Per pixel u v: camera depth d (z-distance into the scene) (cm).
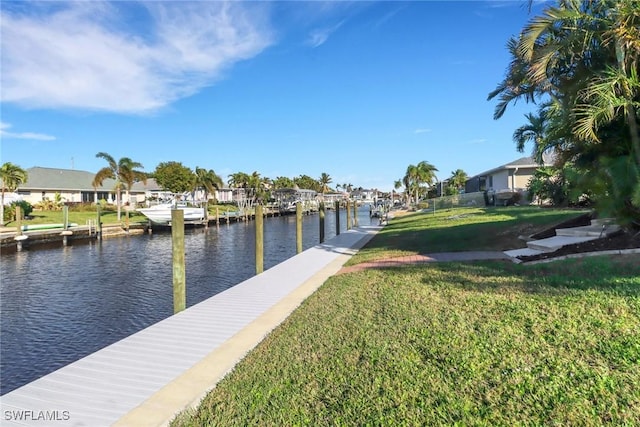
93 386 427
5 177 3469
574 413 281
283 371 416
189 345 543
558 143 988
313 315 614
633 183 753
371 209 6306
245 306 745
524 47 890
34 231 2930
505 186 3312
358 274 944
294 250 2597
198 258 2305
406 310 565
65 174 5594
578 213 1431
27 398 403
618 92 750
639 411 274
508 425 279
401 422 298
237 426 323
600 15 805
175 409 371
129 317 1184
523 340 409
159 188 6700
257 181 7844
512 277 691
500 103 1219
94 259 2345
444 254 1105
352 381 372
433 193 7106
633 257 728
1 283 1678
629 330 399
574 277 633
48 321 1155
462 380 346
